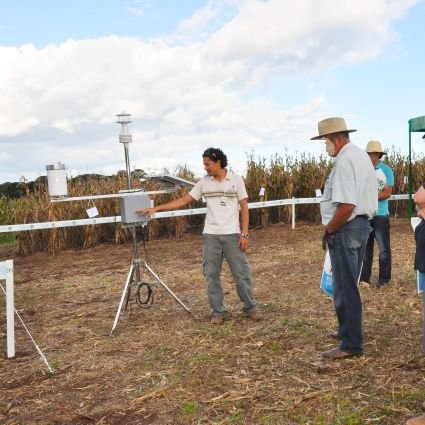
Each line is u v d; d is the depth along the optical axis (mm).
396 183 15727
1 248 13492
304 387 3861
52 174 5414
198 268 9148
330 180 4312
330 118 4180
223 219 5500
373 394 3678
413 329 5023
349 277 4211
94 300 7238
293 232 13320
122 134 5695
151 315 6129
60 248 12312
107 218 11812
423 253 3404
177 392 3924
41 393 4098
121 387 4098
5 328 6074
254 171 15062
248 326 5453
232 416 3494
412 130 14055
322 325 5320
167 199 13797
